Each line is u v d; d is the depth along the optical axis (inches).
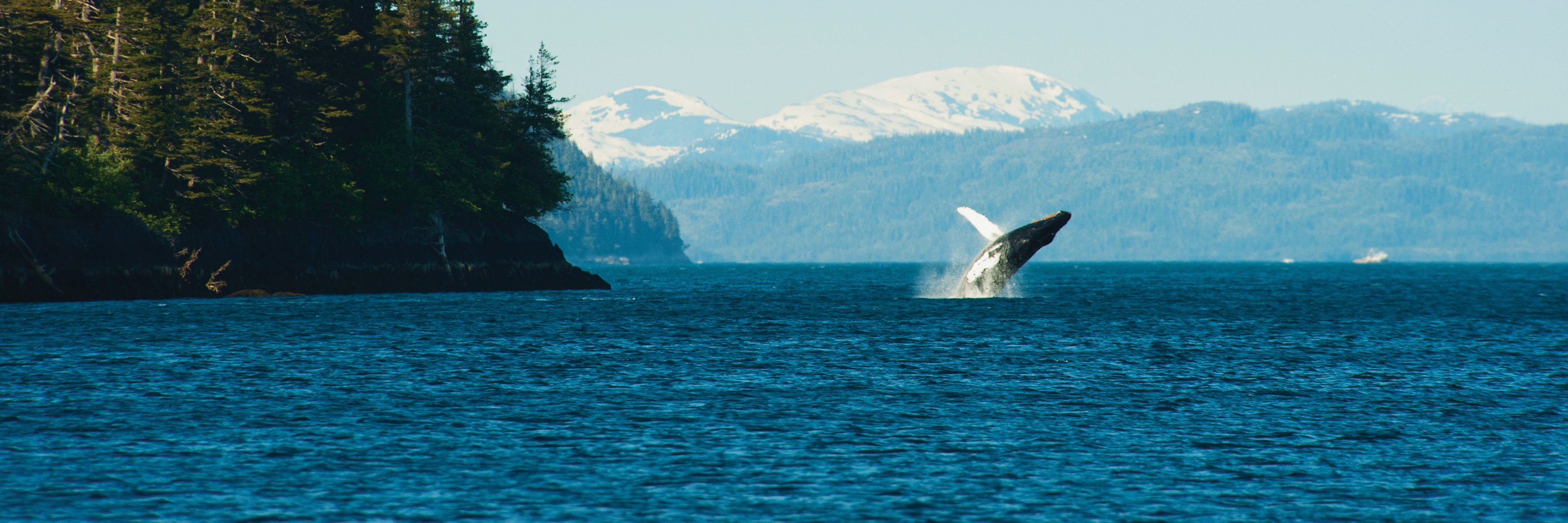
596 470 2620.6
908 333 6107.3
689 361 4665.4
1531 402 3602.4
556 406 3449.8
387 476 2544.3
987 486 2495.1
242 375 4082.2
